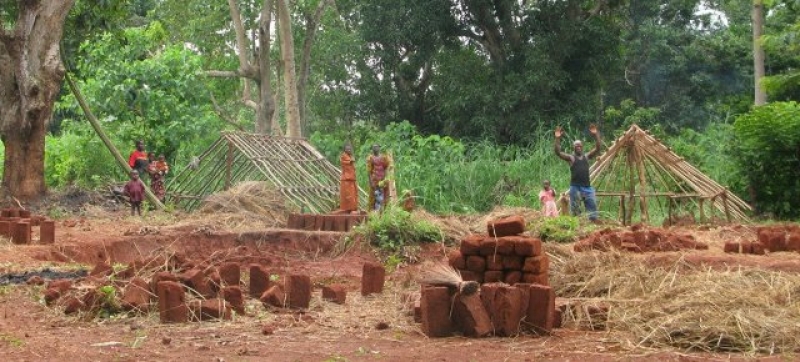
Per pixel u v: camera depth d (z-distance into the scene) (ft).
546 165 94.63
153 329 26.48
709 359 22.95
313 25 122.01
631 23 140.05
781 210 79.05
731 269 34.65
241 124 142.10
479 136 111.86
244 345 24.12
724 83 140.36
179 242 52.37
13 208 60.23
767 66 115.14
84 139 93.04
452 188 92.22
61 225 58.54
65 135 97.96
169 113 94.17
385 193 65.36
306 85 133.08
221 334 25.77
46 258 44.37
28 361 21.57
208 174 75.51
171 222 61.16
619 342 24.75
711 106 139.13
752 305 27.07
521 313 25.81
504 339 25.21
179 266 35.68
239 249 52.80
